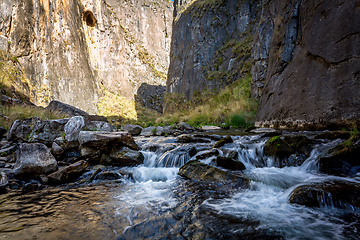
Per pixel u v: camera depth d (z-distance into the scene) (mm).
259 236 1778
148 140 6594
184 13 28344
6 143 4715
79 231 1921
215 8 23938
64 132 4863
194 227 1968
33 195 2850
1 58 12812
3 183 3062
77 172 3633
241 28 21406
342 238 1713
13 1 14922
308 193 2379
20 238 1788
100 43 29297
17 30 14875
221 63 20922
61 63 18953
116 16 36188
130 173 3689
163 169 3988
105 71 29094
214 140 6027
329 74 5641
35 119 5184
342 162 3139
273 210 2264
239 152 4301
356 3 5121
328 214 2111
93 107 21609
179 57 27109
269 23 11703
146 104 32594
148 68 38219
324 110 5551
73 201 2637
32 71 15508
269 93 9336
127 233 1889
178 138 6281
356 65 4832
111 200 2666
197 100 21562
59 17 20109
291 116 7031
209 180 3246
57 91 17359
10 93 11125
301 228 1885
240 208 2346
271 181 2988
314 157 3479
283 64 8539
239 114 11844
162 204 2520
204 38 23859
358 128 4543
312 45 6496
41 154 3678
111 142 4418
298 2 8352
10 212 2307
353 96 4770
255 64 12359
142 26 41344
